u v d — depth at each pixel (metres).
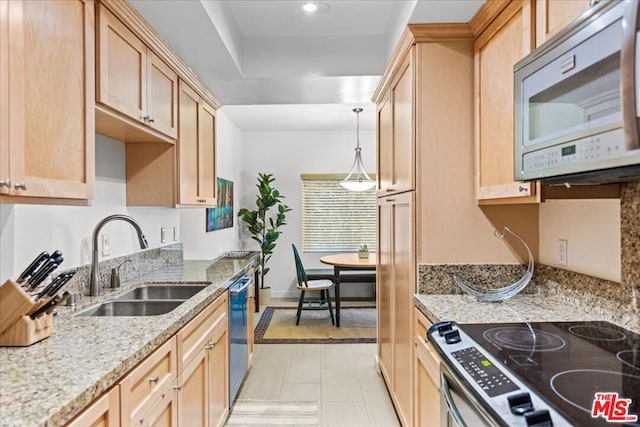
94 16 1.54
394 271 2.50
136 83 1.88
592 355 1.15
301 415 2.61
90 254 2.07
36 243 1.68
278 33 2.92
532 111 1.26
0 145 1.06
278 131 6.18
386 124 2.77
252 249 6.21
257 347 3.89
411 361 2.03
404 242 2.20
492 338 1.31
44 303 1.29
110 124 1.89
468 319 1.56
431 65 1.98
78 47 1.43
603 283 1.55
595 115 0.98
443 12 1.85
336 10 2.61
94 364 1.10
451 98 1.98
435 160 1.99
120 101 1.72
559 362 1.10
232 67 2.77
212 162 3.24
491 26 1.76
